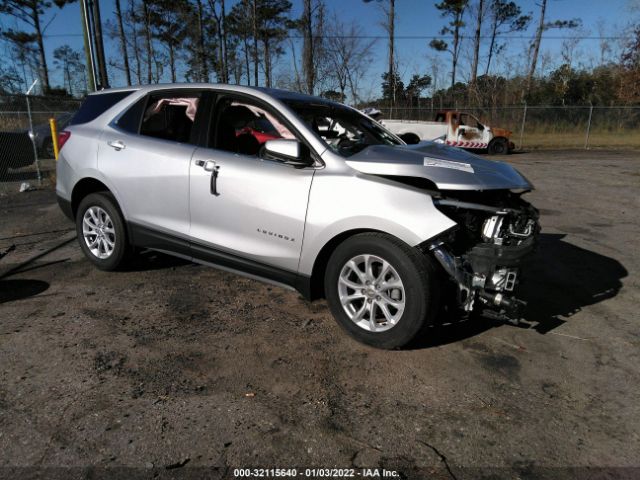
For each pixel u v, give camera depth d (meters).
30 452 2.39
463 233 3.46
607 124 26.05
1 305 4.11
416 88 37.56
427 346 3.59
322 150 3.62
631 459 2.48
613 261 5.80
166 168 4.22
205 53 36.50
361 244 3.36
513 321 3.34
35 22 40.12
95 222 4.84
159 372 3.14
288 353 3.43
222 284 4.69
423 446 2.53
